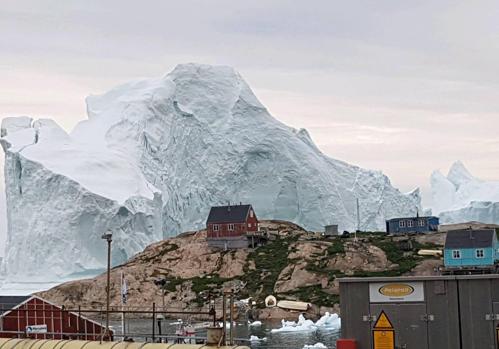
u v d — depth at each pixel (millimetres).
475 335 67312
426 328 68375
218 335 72312
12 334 114062
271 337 167250
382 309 69562
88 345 78125
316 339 161250
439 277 68438
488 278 67375
